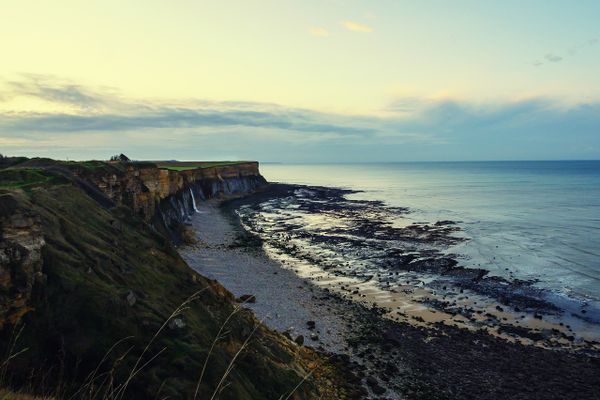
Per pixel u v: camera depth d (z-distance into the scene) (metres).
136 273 20.41
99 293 15.53
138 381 13.06
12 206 14.92
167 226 58.81
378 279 46.75
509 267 51.59
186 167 125.31
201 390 13.77
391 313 36.59
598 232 72.69
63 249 17.39
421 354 28.77
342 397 21.69
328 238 68.31
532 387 24.97
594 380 25.95
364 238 68.62
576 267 51.31
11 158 39.00
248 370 18.11
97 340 13.96
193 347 15.66
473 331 33.09
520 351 29.69
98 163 48.31
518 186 177.38
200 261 49.00
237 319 22.62
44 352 13.03
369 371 25.89
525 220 85.81
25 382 11.31
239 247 59.25
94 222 24.30
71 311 14.48
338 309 36.72
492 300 40.47
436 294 42.00
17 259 14.02
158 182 63.75
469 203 116.69
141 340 14.91
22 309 13.51
